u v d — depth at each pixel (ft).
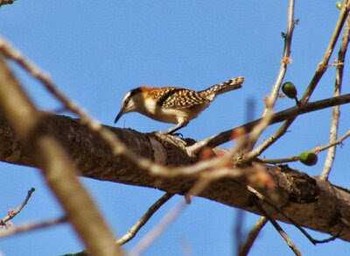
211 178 16.76
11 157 30.37
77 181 12.87
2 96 13.01
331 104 34.47
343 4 33.09
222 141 35.22
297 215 39.34
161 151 34.81
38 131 13.08
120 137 33.76
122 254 12.80
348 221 40.27
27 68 15.01
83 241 12.78
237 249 16.16
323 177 39.88
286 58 33.22
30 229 14.98
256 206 36.94
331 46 33.19
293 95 33.06
